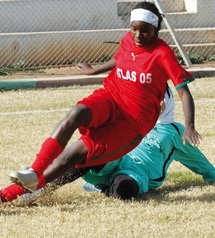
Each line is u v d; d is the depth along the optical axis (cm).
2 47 3509
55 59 3594
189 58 3591
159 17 1293
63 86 3070
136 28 1277
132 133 1308
